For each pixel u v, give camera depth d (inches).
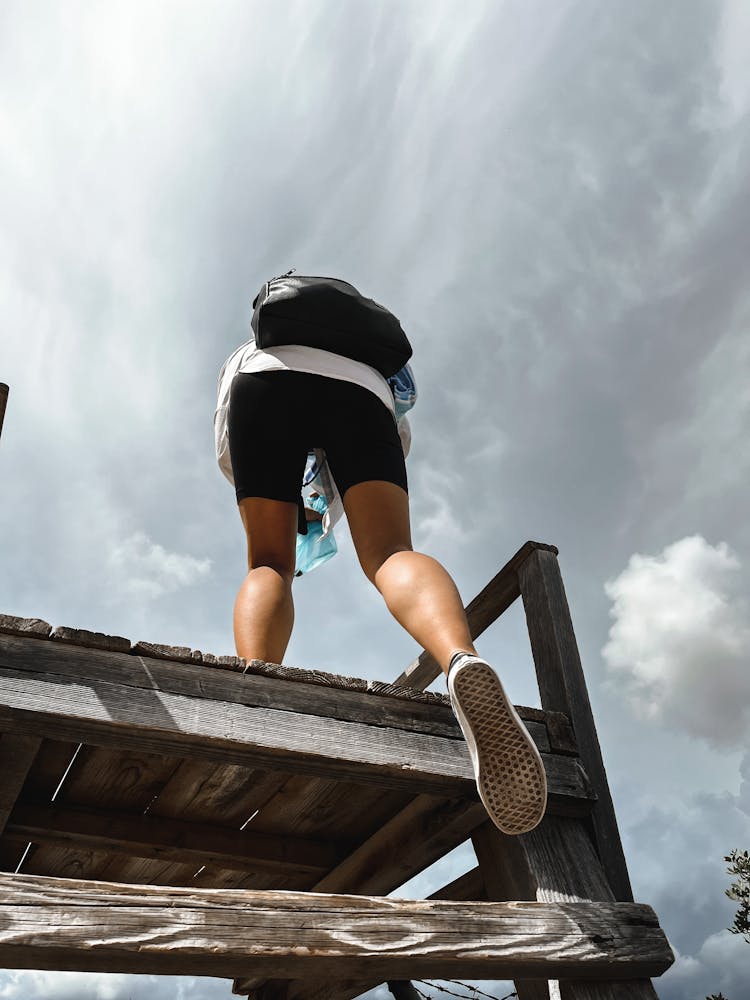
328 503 101.0
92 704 62.6
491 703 63.4
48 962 54.1
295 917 59.3
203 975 59.0
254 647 77.1
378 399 89.0
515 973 65.2
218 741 65.3
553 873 73.2
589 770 80.7
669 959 68.6
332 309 89.4
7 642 62.7
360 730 71.0
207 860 91.4
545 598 92.5
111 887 56.4
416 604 71.6
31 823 81.1
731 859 237.5
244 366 91.6
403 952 60.6
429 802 82.2
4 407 83.0
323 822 90.9
